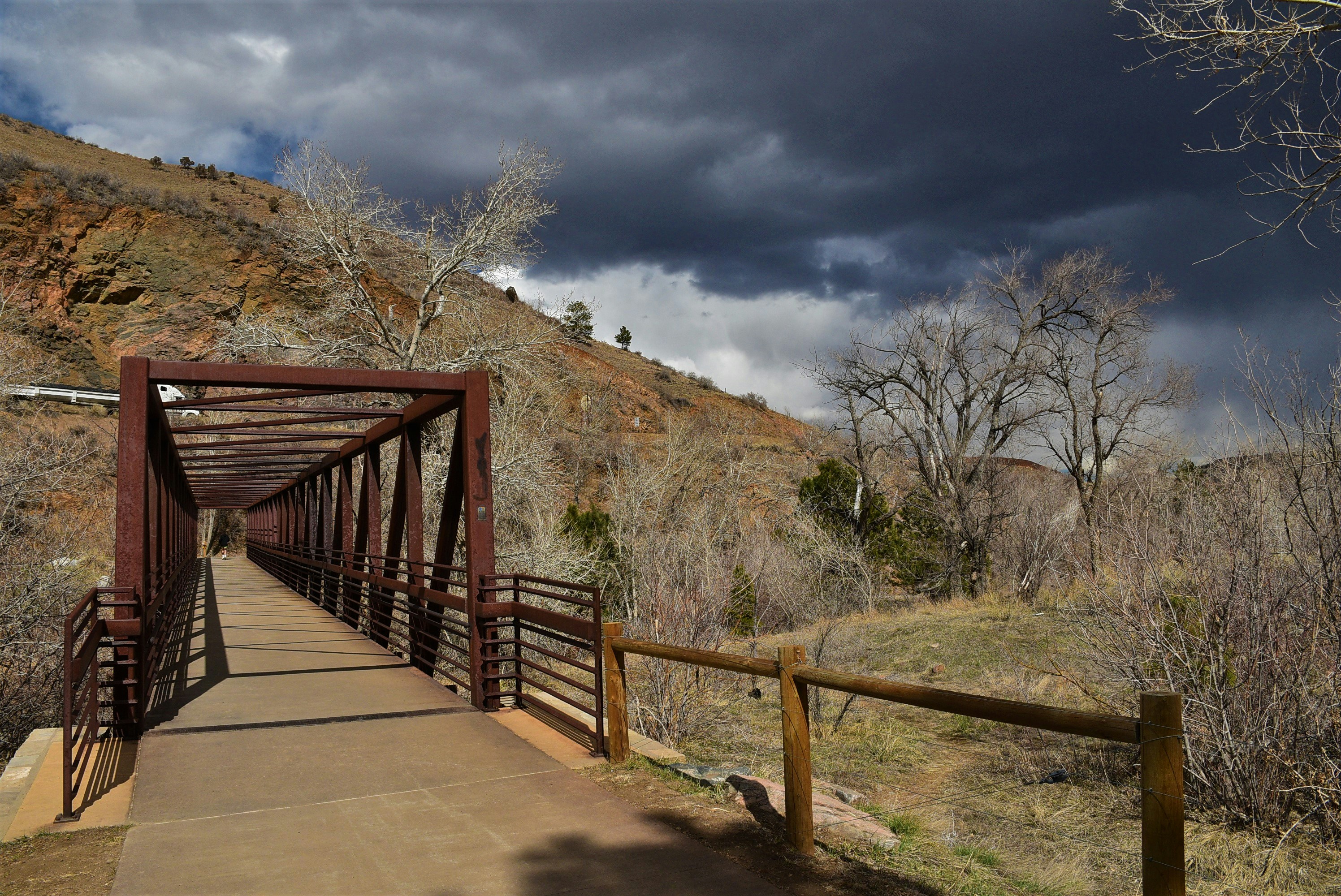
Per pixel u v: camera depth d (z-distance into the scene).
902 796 9.02
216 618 17.81
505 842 4.52
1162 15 7.92
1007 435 27.58
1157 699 2.80
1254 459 7.83
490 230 24.94
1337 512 7.05
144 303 52.03
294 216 25.81
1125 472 15.78
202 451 23.58
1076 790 8.56
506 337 25.72
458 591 21.58
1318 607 7.03
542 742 6.81
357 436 15.35
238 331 24.41
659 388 79.31
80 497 18.89
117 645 7.16
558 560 21.41
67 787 4.94
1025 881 5.71
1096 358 25.61
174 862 4.25
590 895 3.81
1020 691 12.82
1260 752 7.04
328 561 19.52
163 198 55.44
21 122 79.00
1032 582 21.81
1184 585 8.20
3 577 14.59
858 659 17.42
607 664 6.28
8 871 4.15
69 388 43.31
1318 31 7.54
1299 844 6.61
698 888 3.91
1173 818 2.75
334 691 9.38
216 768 6.05
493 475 23.16
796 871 4.15
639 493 28.36
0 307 20.06
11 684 14.13
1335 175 7.62
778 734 11.27
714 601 11.92
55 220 51.03
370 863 4.22
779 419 85.19
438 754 6.42
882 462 30.72
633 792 5.48
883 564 28.17
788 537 27.97
